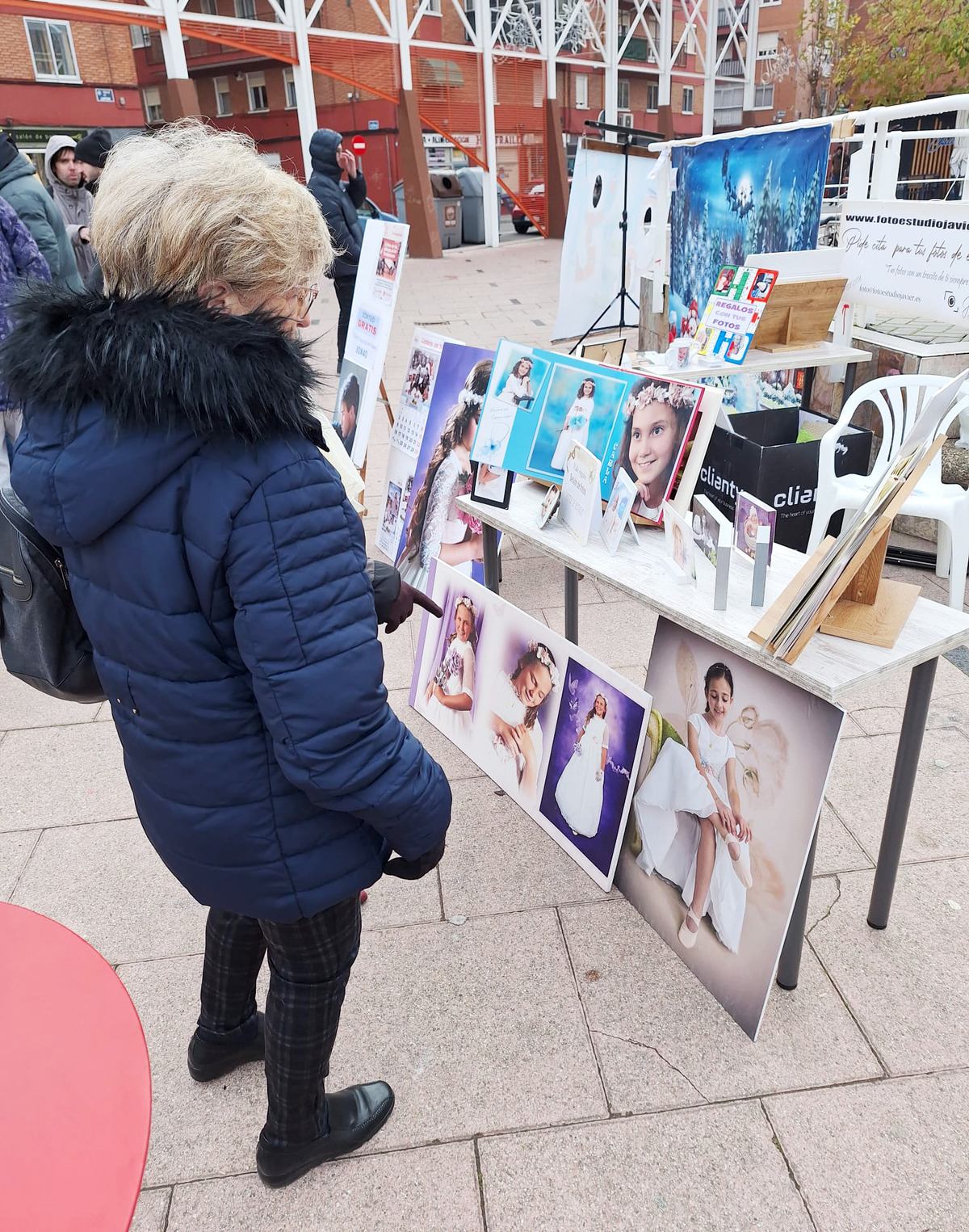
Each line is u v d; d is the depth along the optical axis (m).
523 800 2.47
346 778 1.07
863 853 2.23
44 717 3.03
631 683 2.07
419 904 2.17
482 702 2.63
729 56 22.11
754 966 1.75
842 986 1.88
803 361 3.59
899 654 1.56
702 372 3.55
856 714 2.79
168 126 1.04
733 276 3.81
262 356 0.96
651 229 6.70
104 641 1.12
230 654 1.09
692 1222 1.46
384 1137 1.63
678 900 1.96
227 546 0.99
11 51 11.92
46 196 4.62
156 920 2.15
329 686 1.03
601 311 7.65
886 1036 1.77
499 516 2.40
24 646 1.29
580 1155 1.58
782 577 1.89
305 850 1.20
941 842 2.26
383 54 13.23
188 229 0.96
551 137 16.31
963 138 5.43
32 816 2.54
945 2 9.98
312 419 1.04
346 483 3.12
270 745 1.14
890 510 1.38
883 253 3.76
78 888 2.26
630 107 19.12
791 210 4.40
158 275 0.99
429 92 14.10
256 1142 1.64
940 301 3.52
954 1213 1.45
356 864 1.25
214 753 1.13
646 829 2.05
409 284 11.68
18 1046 0.92
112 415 0.95
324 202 5.90
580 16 16.17
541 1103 1.68
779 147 4.40
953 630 1.63
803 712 1.63
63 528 1.02
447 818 1.23
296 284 1.08
